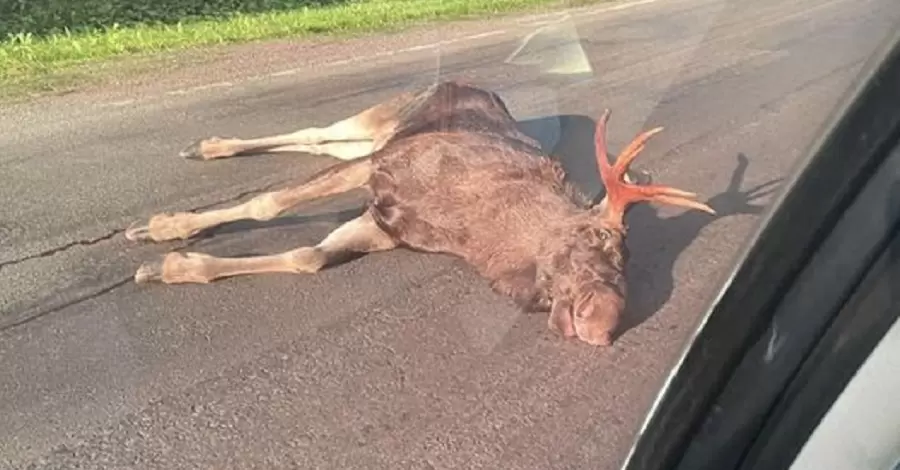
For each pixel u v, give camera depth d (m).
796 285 1.42
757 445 1.45
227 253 2.99
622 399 2.19
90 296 2.81
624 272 2.54
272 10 4.36
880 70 1.37
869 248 1.34
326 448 2.35
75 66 4.02
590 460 2.11
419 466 2.28
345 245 3.03
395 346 2.62
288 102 3.53
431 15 3.54
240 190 3.23
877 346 1.32
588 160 2.96
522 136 3.13
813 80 1.86
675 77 2.47
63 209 3.06
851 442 1.33
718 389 1.52
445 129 3.19
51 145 3.36
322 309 2.75
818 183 1.41
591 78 2.85
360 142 3.39
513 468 2.21
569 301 2.60
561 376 2.33
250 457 2.36
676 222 2.33
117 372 2.62
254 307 2.80
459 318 2.70
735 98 2.17
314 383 2.52
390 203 3.13
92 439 2.48
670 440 1.61
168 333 2.69
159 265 2.89
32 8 4.47
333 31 3.89
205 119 3.47
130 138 3.44
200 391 2.55
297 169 3.34
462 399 2.38
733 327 1.50
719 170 2.14
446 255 3.08
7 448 2.44
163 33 4.32
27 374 2.60
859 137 1.38
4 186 3.17
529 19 3.13
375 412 2.44
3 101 3.76
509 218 3.00
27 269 2.87
